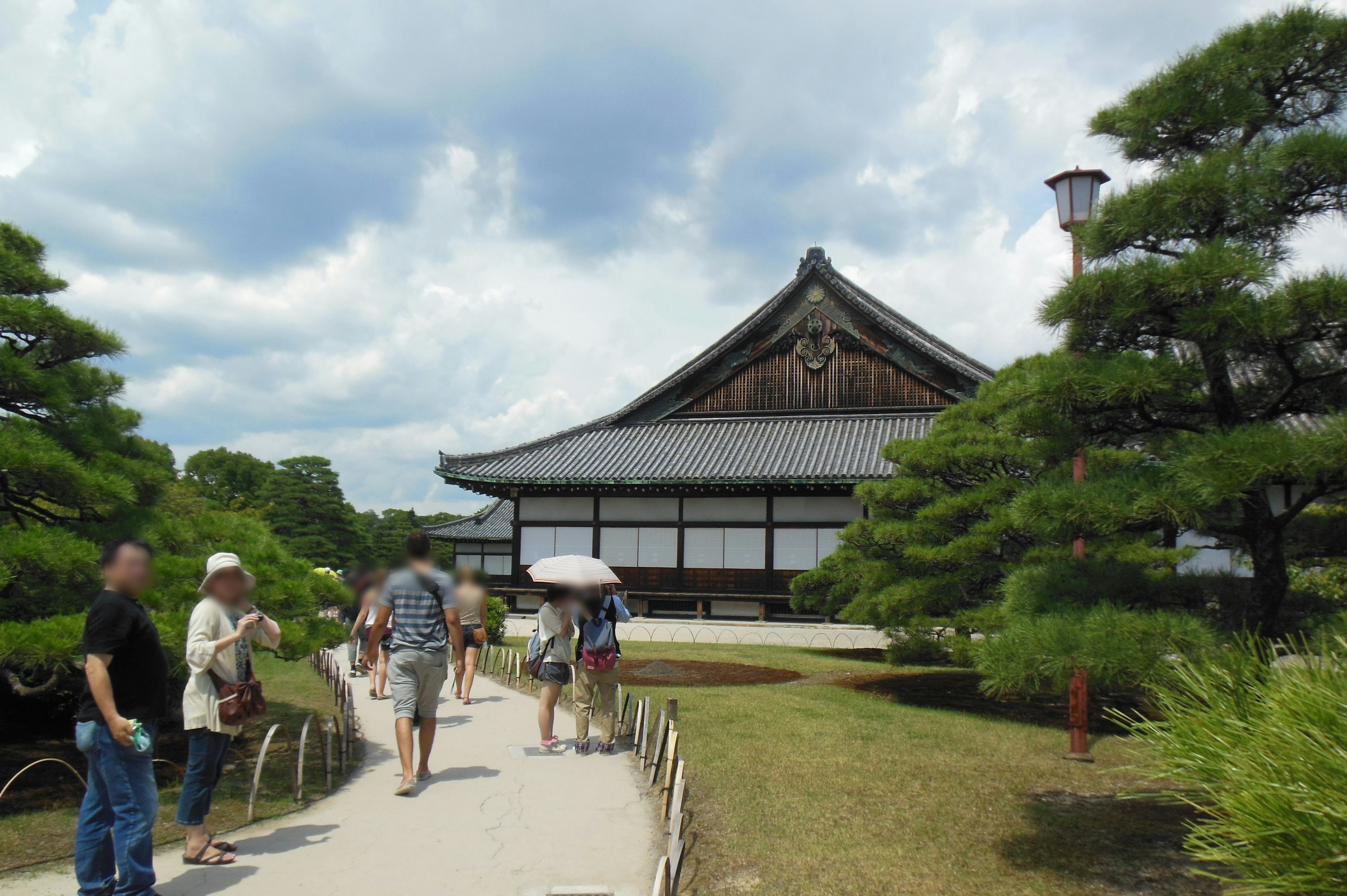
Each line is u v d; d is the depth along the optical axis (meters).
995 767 9.05
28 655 6.33
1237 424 6.45
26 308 7.72
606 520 29.30
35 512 8.27
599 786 8.24
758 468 27.34
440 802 7.71
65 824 7.07
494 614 22.58
